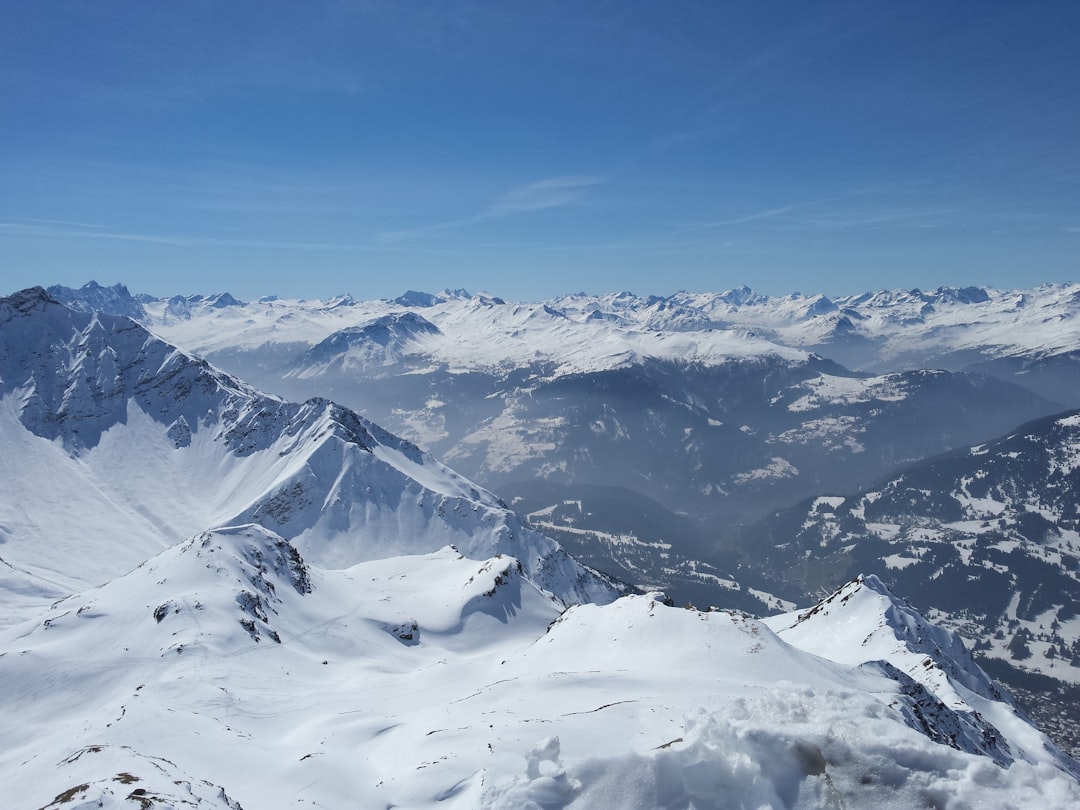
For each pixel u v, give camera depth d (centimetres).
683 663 5638
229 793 3788
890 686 6159
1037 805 1475
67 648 8619
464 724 4106
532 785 1662
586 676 5256
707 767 1695
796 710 1962
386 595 12800
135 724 5059
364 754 4406
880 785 1620
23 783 4006
